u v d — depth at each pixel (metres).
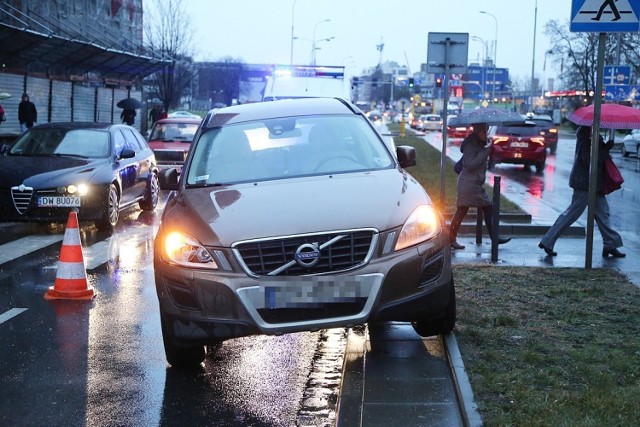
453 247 11.14
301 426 5.00
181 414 5.23
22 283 9.16
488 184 21.55
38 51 29.28
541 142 26.67
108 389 5.70
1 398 5.52
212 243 5.56
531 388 5.11
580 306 7.38
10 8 27.48
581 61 65.56
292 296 5.39
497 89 121.62
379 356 6.12
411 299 5.62
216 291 5.47
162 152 19.53
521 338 6.34
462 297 7.78
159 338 6.97
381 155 7.12
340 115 7.64
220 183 6.75
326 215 5.62
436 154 33.31
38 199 12.38
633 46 53.78
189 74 54.97
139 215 15.34
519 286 8.26
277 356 6.46
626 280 8.57
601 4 8.80
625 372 5.48
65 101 34.06
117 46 37.41
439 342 6.45
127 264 10.29
